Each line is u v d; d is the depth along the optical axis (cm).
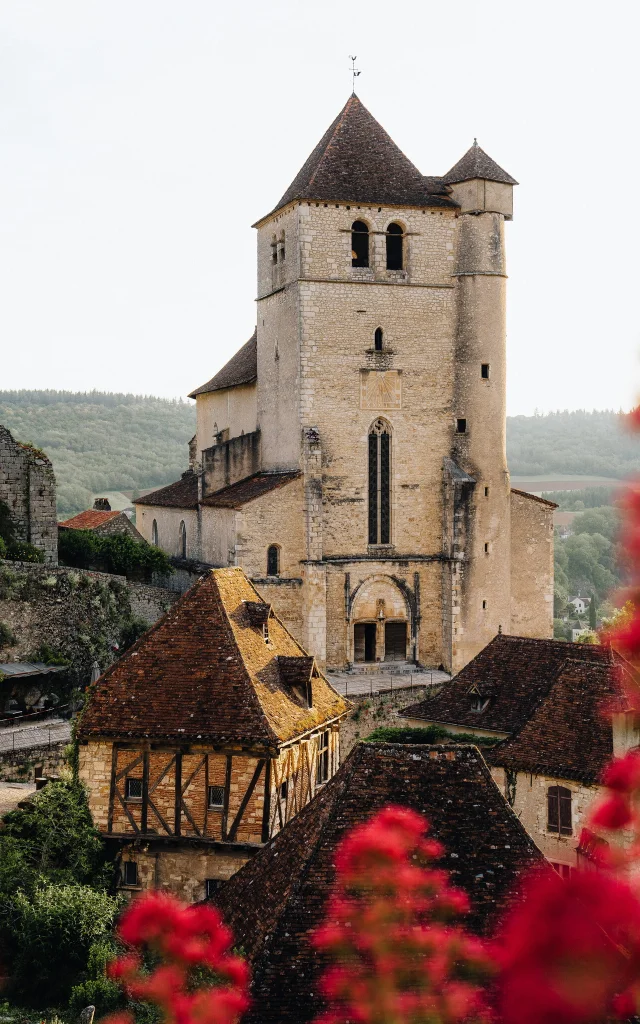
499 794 2439
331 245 6412
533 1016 1020
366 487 6519
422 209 6525
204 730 3247
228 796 3228
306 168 6756
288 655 3784
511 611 6838
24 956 2750
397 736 4178
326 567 6406
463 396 6625
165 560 6794
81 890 2895
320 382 6419
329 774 3762
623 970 1023
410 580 6594
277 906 2222
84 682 5322
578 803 3447
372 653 6594
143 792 3281
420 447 6600
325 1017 1962
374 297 6488
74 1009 2477
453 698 4309
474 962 2017
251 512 6244
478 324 6606
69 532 6769
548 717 3706
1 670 4922
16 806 3609
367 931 2097
